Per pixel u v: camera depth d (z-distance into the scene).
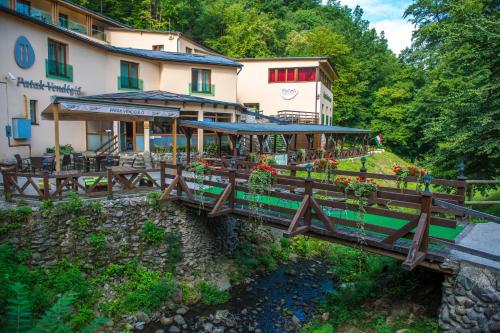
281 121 27.22
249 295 11.09
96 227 10.04
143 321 9.23
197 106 21.72
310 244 14.99
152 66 23.47
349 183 7.58
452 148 13.79
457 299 6.18
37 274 8.67
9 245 8.66
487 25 12.62
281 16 57.03
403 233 6.81
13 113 15.20
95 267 9.81
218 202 9.47
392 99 45.78
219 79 25.67
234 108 24.22
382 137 45.75
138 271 10.40
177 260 11.30
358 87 47.28
